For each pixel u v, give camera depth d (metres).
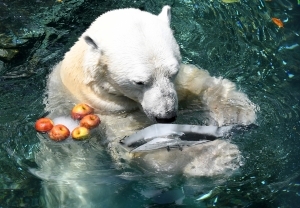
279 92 5.89
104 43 4.98
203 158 4.96
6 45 6.70
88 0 7.41
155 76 4.74
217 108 5.40
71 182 5.10
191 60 6.25
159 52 4.75
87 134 5.23
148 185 4.99
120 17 5.15
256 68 6.25
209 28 6.89
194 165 4.94
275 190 4.79
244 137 5.22
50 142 5.32
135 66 4.75
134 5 7.35
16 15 7.22
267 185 4.84
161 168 5.01
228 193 4.80
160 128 4.80
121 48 4.85
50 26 7.05
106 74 5.05
